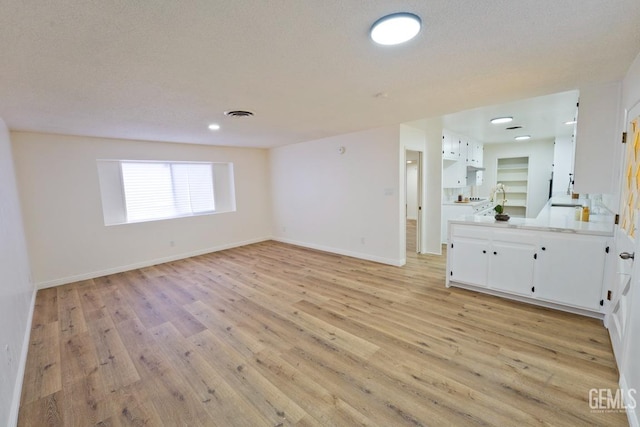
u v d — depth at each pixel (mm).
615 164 2545
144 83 2238
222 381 2027
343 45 1728
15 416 1729
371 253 4875
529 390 1829
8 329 2014
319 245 5762
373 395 1843
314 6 1336
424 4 1350
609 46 1823
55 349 2473
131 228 4762
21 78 2021
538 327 2574
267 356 2295
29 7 1254
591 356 2143
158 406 1818
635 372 1566
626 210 2109
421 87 2533
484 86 2543
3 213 2406
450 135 5352
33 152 3863
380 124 4258
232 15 1391
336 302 3254
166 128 3896
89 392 1956
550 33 1653
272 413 1730
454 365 2098
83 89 2301
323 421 1659
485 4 1360
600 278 2609
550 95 2957
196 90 2443
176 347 2465
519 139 6555
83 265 4301
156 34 1545
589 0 1344
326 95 2691
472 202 5863
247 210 6398
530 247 2961
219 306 3252
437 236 5195
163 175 5238
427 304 3123
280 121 3752
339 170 5176
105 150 4453
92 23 1414
